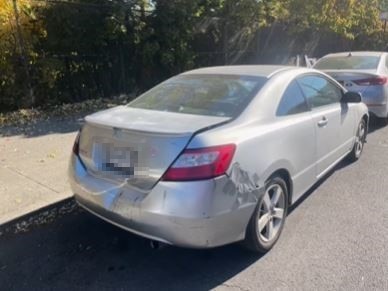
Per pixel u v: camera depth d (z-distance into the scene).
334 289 2.69
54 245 3.32
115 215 2.80
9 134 6.36
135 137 2.72
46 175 4.58
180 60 10.32
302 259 3.06
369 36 19.88
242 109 3.06
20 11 7.37
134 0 8.85
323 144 4.04
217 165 2.56
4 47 7.22
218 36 11.77
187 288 2.74
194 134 2.60
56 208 3.87
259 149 2.90
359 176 4.91
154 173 2.61
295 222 3.68
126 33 9.02
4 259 3.11
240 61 12.88
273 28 13.94
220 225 2.63
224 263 3.04
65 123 7.14
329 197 4.27
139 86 10.09
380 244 3.28
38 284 2.80
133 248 3.28
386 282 2.76
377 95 6.90
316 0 13.68
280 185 3.25
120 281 2.83
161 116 3.01
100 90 9.30
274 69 3.79
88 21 8.43
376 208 3.98
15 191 4.11
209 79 3.62
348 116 4.77
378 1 18.86
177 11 9.48
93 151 3.02
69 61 8.55
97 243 3.36
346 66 7.45
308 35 15.85
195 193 2.51
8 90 7.55
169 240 2.63
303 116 3.64
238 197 2.70
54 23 7.98
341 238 3.38
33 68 7.89
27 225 3.60
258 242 3.03
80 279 2.86
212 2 10.52
